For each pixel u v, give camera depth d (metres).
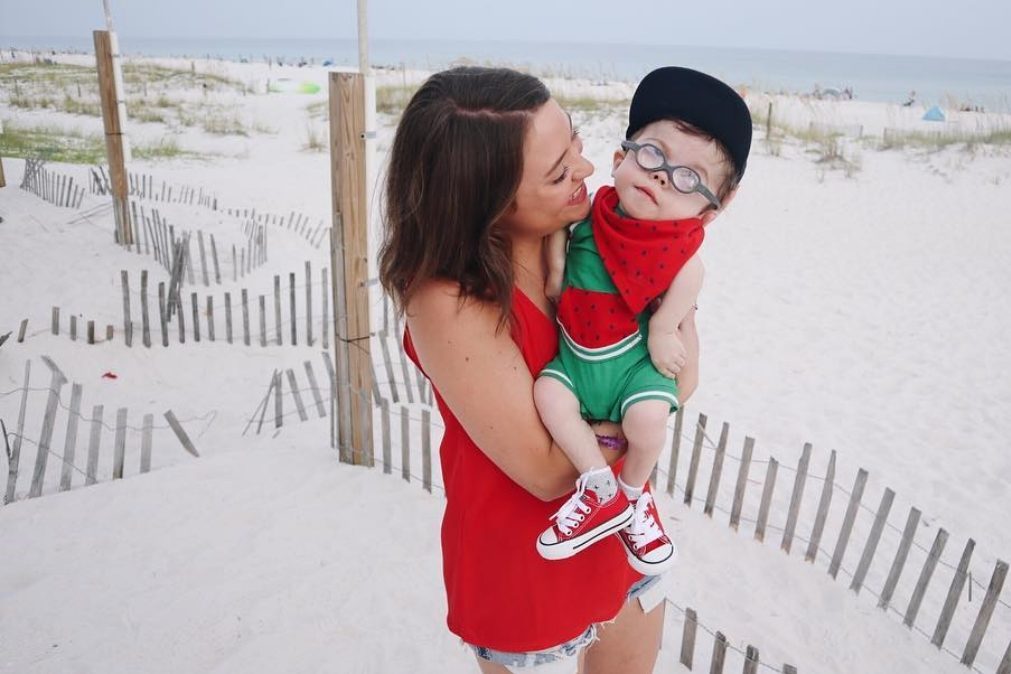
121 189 8.85
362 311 4.36
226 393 6.09
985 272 10.11
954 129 20.83
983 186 15.16
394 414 5.63
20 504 4.12
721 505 4.62
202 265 8.33
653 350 1.55
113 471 4.64
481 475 1.57
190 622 3.23
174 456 5.07
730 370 6.98
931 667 3.38
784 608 3.71
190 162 16.22
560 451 1.51
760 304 8.81
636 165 1.56
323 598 3.41
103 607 3.31
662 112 1.58
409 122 1.37
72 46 195.25
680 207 1.54
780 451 5.48
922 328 8.10
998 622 3.72
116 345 6.48
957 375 6.93
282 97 26.31
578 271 1.56
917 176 15.95
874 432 5.82
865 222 12.70
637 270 1.50
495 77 1.36
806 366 7.09
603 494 1.49
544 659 1.64
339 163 4.05
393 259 1.43
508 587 1.60
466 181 1.32
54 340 6.38
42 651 3.05
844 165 16.52
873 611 3.72
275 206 12.57
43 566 3.60
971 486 5.07
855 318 8.38
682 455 5.28
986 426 5.94
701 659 3.23
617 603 1.71
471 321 1.39
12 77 27.77
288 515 4.05
